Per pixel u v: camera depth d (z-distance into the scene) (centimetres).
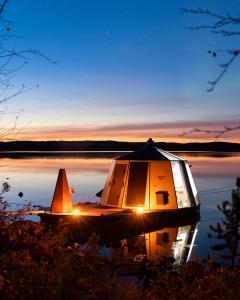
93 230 1694
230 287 577
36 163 8850
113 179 2139
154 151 2144
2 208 779
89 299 583
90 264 591
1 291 557
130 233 1748
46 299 570
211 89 228
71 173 5603
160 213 1914
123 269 948
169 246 1502
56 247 781
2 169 6600
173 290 686
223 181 4206
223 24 236
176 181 2059
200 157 12219
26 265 596
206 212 2348
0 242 704
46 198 3127
